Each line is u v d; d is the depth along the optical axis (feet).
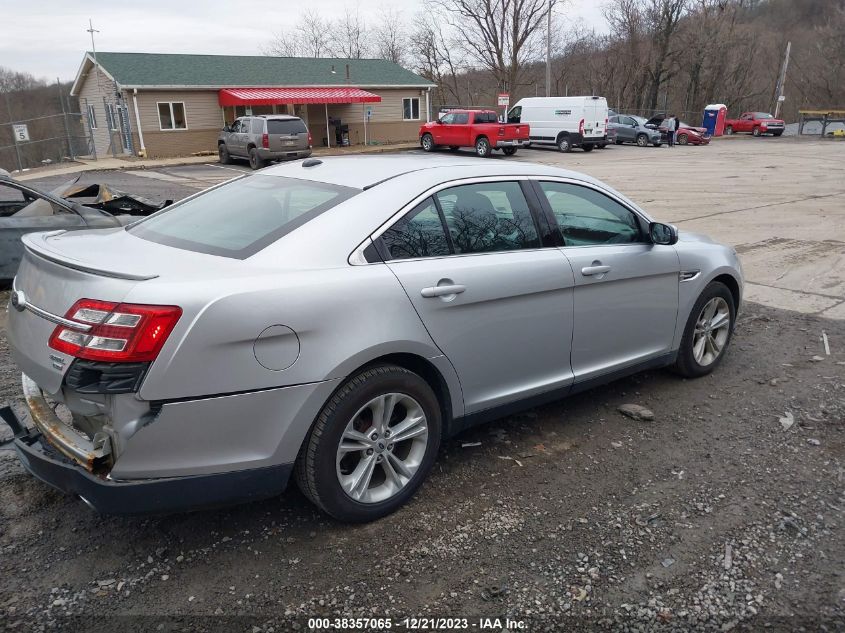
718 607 8.45
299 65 110.32
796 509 10.53
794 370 16.57
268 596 8.55
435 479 11.42
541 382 12.23
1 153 98.32
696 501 10.75
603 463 12.00
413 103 117.19
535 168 12.55
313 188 10.84
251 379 8.50
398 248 10.12
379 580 8.88
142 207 26.50
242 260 9.20
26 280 9.48
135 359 7.88
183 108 92.38
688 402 14.66
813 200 47.03
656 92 183.42
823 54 210.79
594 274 12.51
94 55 94.17
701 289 15.07
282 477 9.12
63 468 8.49
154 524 10.01
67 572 8.93
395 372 9.83
